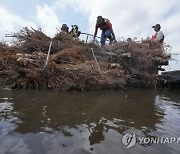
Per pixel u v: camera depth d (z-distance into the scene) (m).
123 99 6.16
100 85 7.62
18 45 8.47
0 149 2.49
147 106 5.43
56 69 6.95
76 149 2.64
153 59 10.02
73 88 7.04
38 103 4.69
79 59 8.30
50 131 3.12
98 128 3.42
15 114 3.76
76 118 3.83
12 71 6.72
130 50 9.64
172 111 5.02
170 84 11.23
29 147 2.60
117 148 2.76
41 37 8.78
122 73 8.36
